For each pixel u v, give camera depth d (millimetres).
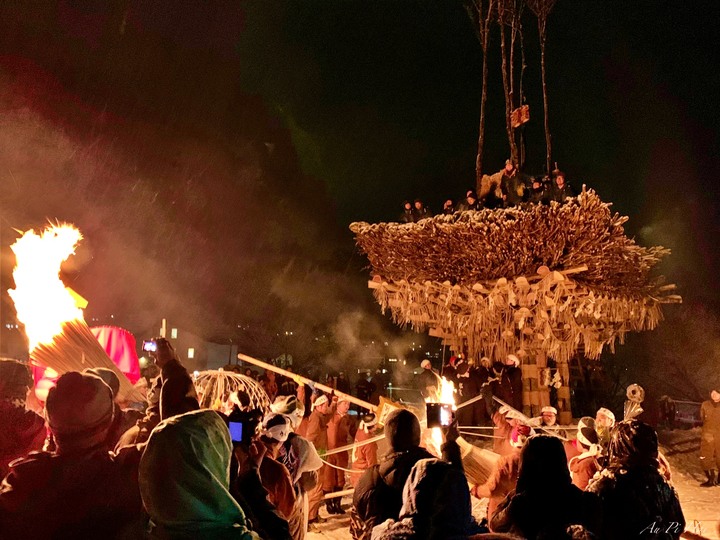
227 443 2410
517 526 2928
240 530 2273
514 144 13633
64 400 2443
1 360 3404
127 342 6047
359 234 13211
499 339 12633
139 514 2480
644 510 3359
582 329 12211
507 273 11789
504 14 14141
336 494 8320
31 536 2324
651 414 14766
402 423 3660
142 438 3893
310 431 8953
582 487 4867
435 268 12398
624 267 11711
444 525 2668
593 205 10766
